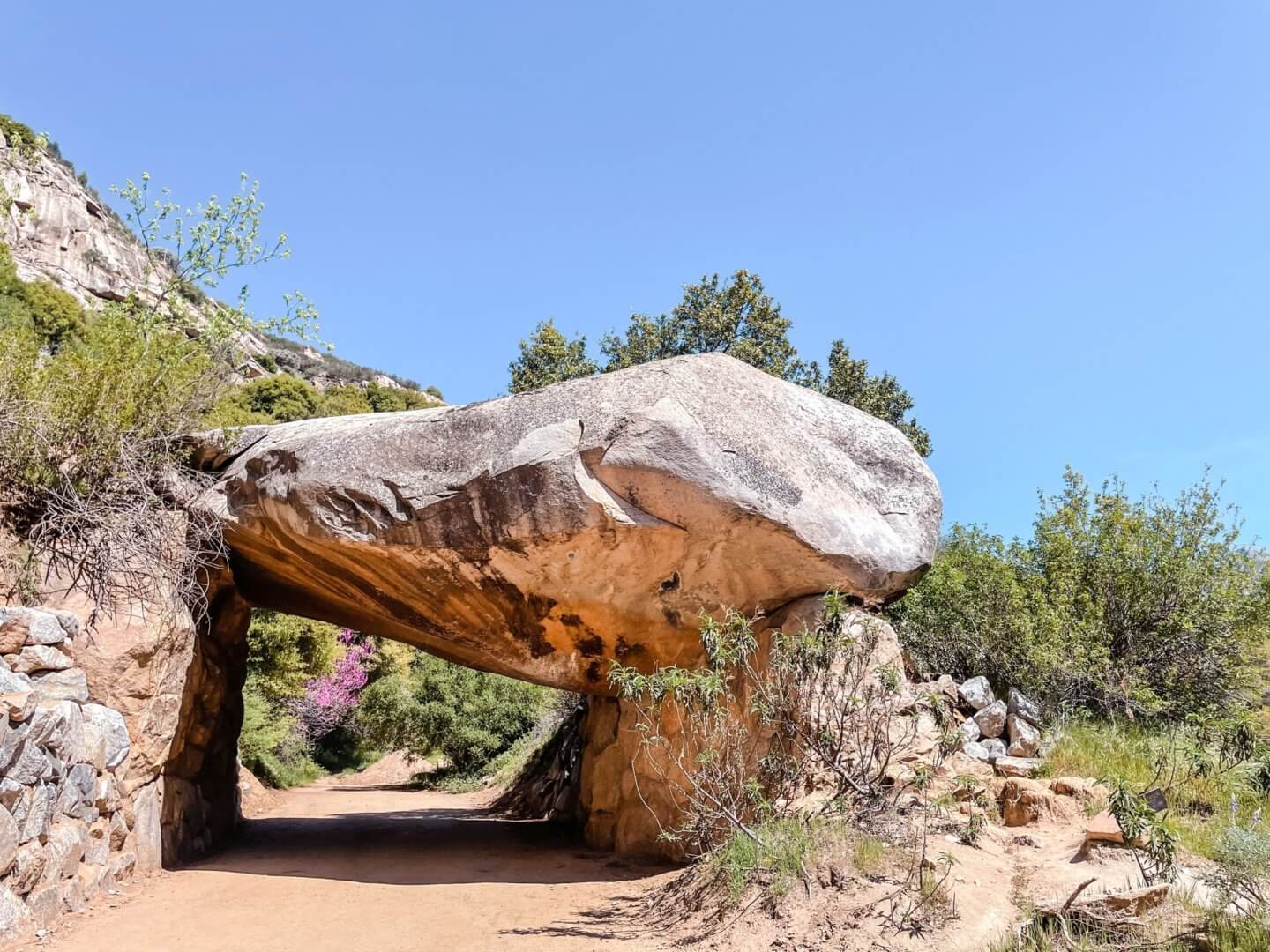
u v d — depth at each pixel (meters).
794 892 4.42
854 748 5.44
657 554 5.95
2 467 6.29
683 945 4.34
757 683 5.79
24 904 4.42
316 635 15.47
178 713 6.48
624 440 5.70
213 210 8.71
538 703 16.64
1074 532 8.36
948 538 9.77
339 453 6.43
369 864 6.82
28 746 4.54
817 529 5.84
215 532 7.02
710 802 5.80
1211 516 8.13
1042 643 7.34
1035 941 3.95
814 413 6.66
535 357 17.47
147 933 4.68
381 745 18.25
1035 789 5.26
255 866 6.63
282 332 8.79
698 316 17.50
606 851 7.38
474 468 5.94
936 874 4.32
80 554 6.18
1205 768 5.41
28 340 6.87
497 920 5.01
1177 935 3.85
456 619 6.91
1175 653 7.66
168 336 7.78
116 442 6.70
